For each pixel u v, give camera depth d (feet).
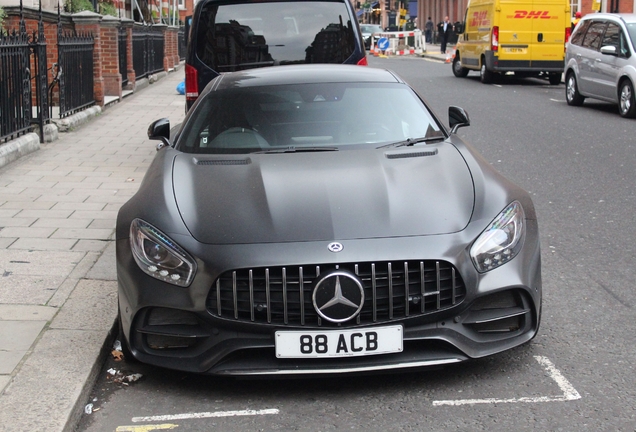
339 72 19.92
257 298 12.97
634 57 50.49
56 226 23.62
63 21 52.85
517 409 12.80
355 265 12.84
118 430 12.51
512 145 39.83
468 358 13.26
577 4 129.39
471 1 85.51
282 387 13.82
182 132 18.21
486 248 13.42
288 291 12.92
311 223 13.43
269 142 17.39
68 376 13.65
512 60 77.56
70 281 18.56
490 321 13.53
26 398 12.89
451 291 13.15
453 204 13.99
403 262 12.97
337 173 15.07
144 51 76.13
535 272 13.93
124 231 14.26
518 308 13.73
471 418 12.55
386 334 12.95
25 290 17.89
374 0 297.53
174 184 15.12
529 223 14.40
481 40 80.94
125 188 29.17
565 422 12.33
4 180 30.42
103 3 77.15
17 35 36.40
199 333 13.23
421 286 12.98
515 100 63.10
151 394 13.73
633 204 26.91
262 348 13.12
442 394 13.41
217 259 13.02
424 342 13.35
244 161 16.11
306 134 17.57
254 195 14.33
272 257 12.88
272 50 31.32
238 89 19.13
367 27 175.63
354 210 13.73
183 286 13.17
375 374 13.29
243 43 31.22
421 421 12.50
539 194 28.73
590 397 13.16
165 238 13.56
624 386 13.53
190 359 13.32
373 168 15.29
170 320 13.46
